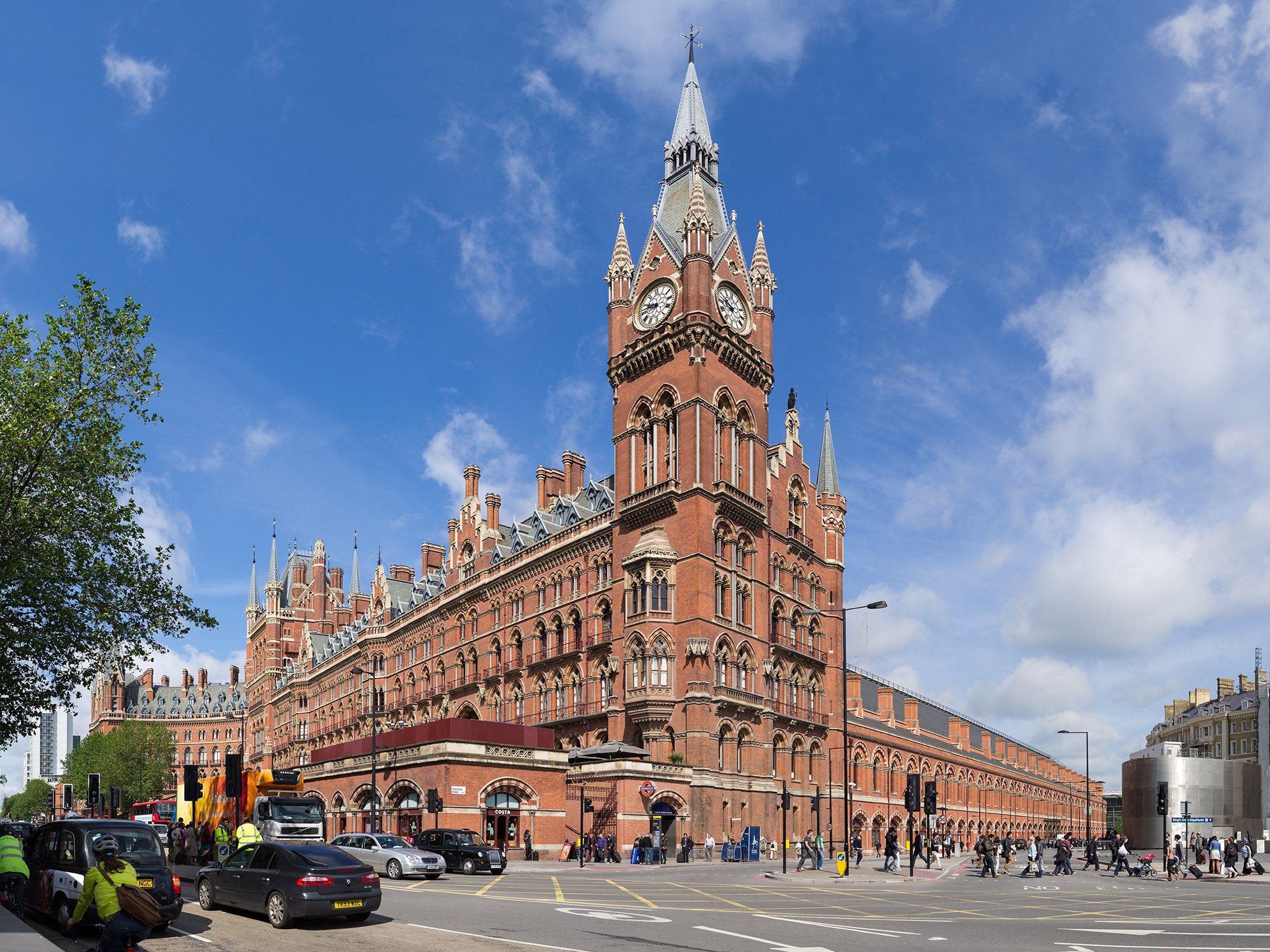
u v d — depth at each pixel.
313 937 22.28
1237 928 26.12
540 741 67.56
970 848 117.31
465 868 46.34
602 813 63.22
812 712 81.00
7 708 35.66
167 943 21.31
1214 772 105.19
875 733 94.94
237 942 21.44
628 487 74.88
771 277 81.12
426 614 101.62
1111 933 24.58
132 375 35.94
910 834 52.06
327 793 77.00
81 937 23.31
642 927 24.41
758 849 63.47
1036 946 21.95
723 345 74.00
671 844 63.69
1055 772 169.00
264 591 180.12
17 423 32.88
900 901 34.75
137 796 150.50
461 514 98.75
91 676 36.47
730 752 69.19
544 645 81.88
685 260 74.44
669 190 83.06
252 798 50.03
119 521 36.12
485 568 91.38
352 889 24.09
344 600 172.88
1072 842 130.62
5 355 34.31
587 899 32.31
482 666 89.94
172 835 63.50
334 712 128.62
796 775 77.88
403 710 103.31
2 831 41.91
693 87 85.44
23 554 33.75
